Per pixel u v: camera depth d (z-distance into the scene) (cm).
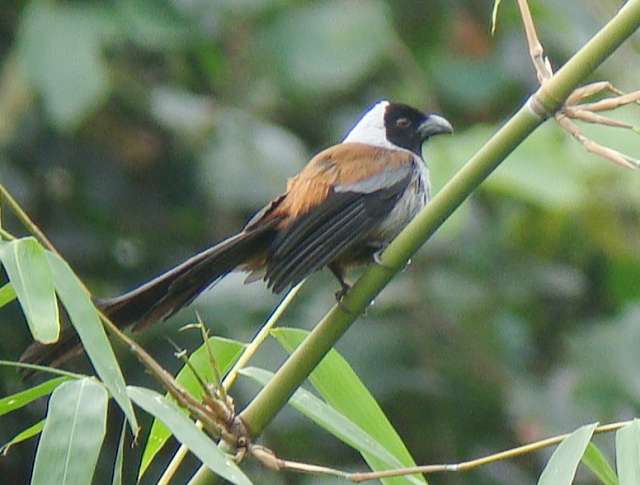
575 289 1277
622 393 1180
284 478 1128
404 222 800
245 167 1177
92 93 1083
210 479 577
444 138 1068
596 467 592
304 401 596
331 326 602
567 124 578
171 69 1238
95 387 515
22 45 1087
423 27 1333
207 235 1218
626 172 1114
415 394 1166
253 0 1190
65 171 1194
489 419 1185
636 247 1264
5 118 1128
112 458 1143
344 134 1258
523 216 1273
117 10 1121
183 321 1113
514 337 1241
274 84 1224
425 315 1201
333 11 1210
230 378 624
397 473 552
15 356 1127
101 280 1196
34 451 1151
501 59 1334
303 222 752
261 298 1133
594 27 1286
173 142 1209
